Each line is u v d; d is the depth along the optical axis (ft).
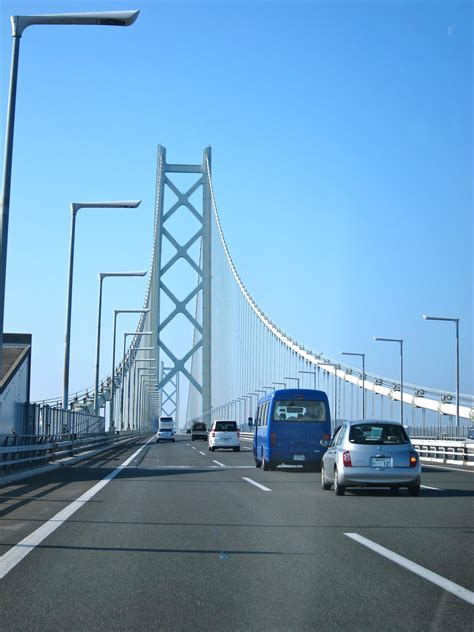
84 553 30.25
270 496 53.57
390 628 19.74
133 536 34.60
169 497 52.44
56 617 20.74
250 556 29.68
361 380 223.30
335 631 19.47
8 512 43.27
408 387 205.57
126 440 232.94
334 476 55.47
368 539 33.78
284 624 20.12
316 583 24.95
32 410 86.94
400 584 24.77
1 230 62.34
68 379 107.96
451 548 31.42
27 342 127.95
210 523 39.01
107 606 21.95
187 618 20.68
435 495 54.85
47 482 65.82
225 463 102.17
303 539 33.81
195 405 353.10
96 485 62.64
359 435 54.90
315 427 82.79
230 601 22.57
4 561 28.45
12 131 63.52
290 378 262.06
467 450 101.24
